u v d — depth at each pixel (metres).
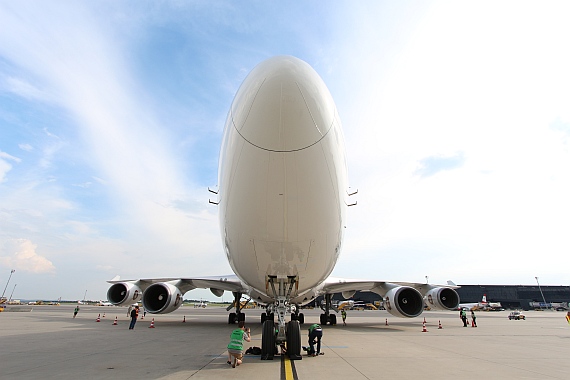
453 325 23.11
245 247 8.13
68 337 13.30
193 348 10.40
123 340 12.41
